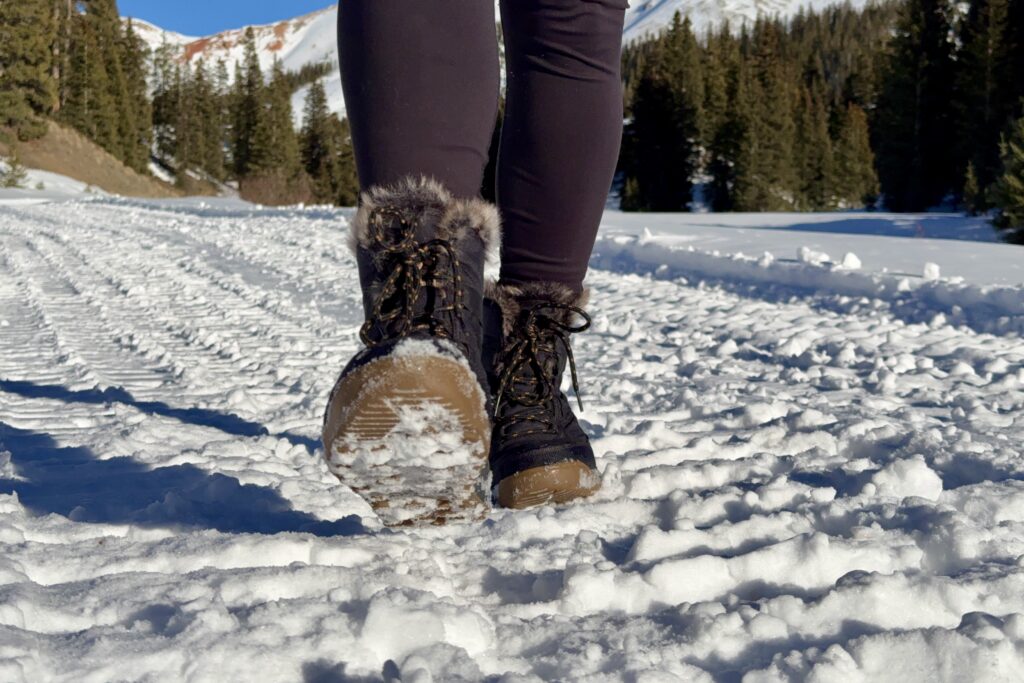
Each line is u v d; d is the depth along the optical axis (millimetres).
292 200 59312
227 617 1029
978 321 4535
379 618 1007
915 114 36719
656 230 9906
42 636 975
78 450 2113
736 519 1523
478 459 1150
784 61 70938
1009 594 1159
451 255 1232
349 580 1167
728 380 3311
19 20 40500
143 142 58062
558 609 1169
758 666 1004
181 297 5883
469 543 1421
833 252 7328
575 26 1384
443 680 929
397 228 1239
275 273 7129
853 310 5031
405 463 1138
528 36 1410
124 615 1060
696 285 6352
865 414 2578
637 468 1891
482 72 1309
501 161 1487
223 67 76562
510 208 1494
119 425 2422
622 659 1006
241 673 922
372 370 1078
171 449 2148
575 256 1528
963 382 3201
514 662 1003
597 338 4469
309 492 1692
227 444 2137
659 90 48031
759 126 45812
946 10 36031
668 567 1207
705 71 51469
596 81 1419
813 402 2840
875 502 1521
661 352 4043
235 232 10906
